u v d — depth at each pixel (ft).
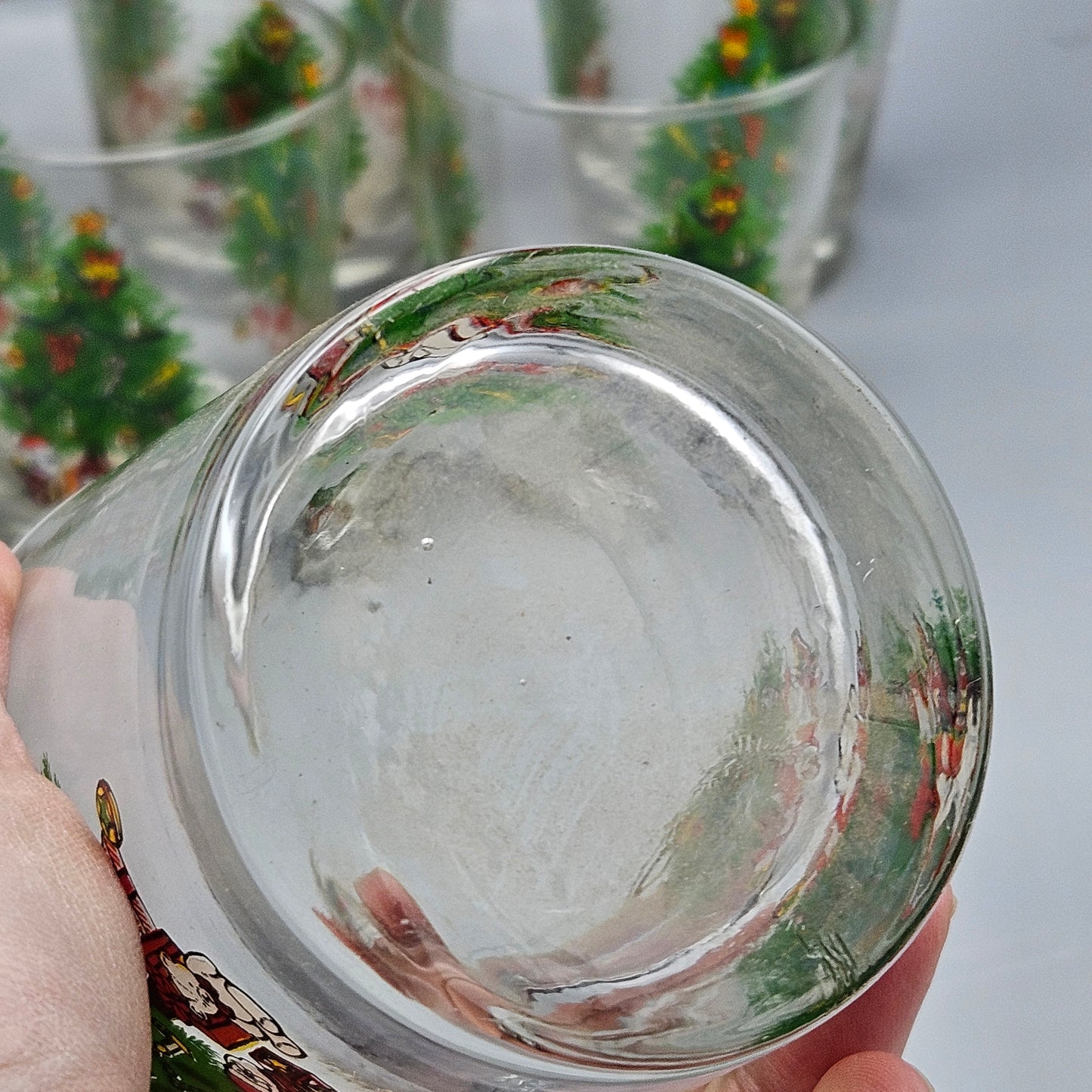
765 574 1.15
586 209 1.48
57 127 1.53
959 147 1.76
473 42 1.54
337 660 1.10
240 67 1.50
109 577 1.09
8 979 1.05
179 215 1.38
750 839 1.12
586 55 1.53
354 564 1.12
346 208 1.60
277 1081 1.09
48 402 1.40
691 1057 1.05
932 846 1.08
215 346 1.43
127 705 1.05
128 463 1.16
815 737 1.13
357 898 1.06
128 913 1.08
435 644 1.12
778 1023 1.06
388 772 1.09
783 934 1.09
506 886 1.09
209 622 1.06
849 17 1.50
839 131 1.50
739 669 1.14
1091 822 1.43
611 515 1.15
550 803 1.11
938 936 1.23
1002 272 1.67
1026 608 1.51
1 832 1.07
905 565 1.12
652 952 1.09
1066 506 1.55
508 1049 1.04
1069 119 1.79
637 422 1.16
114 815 1.06
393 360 1.11
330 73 1.48
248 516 1.08
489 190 1.49
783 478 1.15
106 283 1.38
